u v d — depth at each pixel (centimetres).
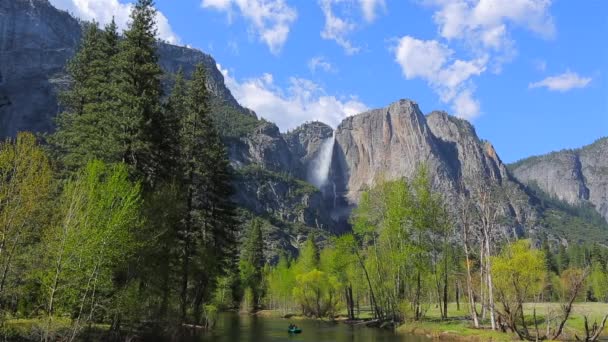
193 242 4331
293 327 5081
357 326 6153
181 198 3634
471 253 4662
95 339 2714
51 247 2345
